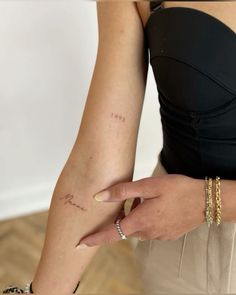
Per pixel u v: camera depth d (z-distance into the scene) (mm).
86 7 1381
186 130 651
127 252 1480
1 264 1580
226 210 612
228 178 662
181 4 565
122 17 656
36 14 1357
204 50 564
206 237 741
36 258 1619
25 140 1639
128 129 687
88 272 1390
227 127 612
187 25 564
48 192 1810
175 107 639
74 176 700
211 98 590
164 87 628
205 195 613
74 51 1464
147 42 670
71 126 1646
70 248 726
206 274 763
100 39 689
